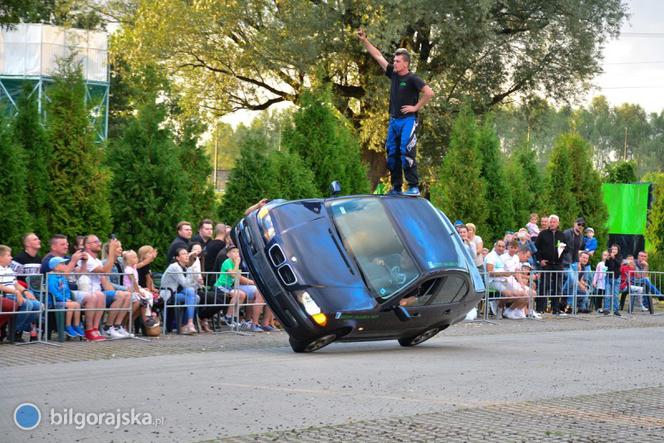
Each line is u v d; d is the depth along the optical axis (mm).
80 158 17859
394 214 13625
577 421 8422
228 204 20969
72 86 18078
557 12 37875
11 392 9055
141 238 18766
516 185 26531
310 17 34031
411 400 9219
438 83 36656
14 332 13531
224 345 14031
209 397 9000
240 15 35812
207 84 39438
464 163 24594
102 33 38969
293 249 13062
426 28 36125
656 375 11820
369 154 39250
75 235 17688
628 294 23516
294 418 8109
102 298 14312
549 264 21828
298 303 12797
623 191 31047
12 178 16344
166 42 36406
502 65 39062
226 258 16328
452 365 12070
